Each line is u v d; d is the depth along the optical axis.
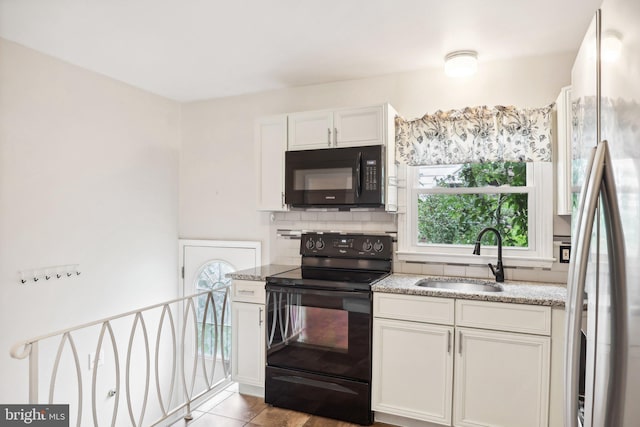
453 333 2.23
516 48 2.57
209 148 3.70
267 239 3.46
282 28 2.31
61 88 2.75
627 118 0.71
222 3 2.03
